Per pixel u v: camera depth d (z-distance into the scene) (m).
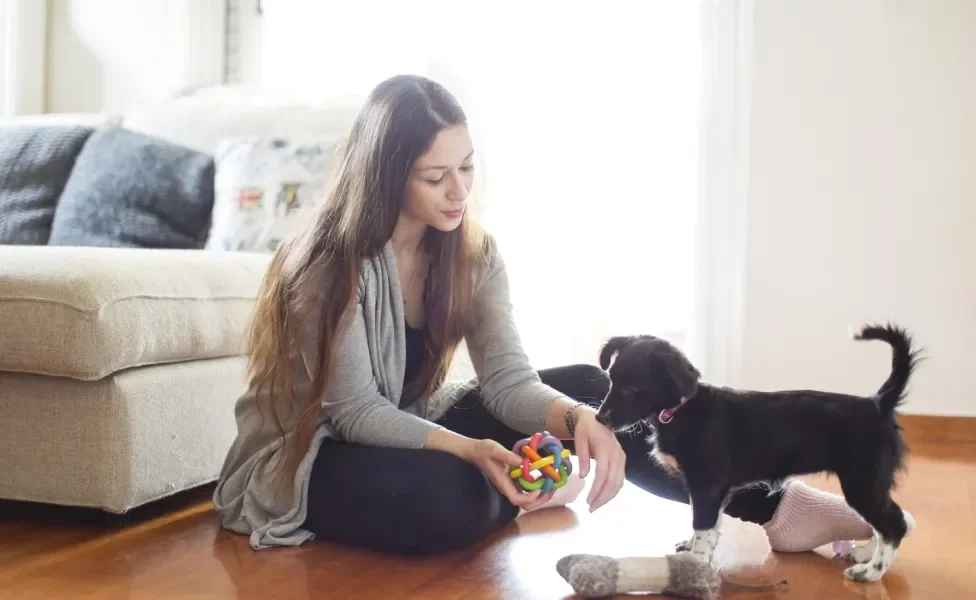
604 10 3.30
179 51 3.72
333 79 3.53
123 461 1.83
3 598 1.47
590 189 3.32
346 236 1.71
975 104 3.07
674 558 1.49
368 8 3.45
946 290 3.11
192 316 1.96
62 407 1.83
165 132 2.93
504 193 3.34
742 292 3.21
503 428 1.93
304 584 1.53
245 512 1.82
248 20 3.79
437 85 1.72
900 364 1.51
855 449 1.50
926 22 3.09
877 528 1.54
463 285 1.85
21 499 1.87
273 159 2.62
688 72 3.30
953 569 1.65
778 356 3.24
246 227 2.54
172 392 1.95
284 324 1.73
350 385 1.72
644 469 1.79
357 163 1.72
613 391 1.51
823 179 3.19
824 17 3.16
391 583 1.54
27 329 1.76
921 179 3.12
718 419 1.51
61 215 2.73
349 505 1.69
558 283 3.34
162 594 1.49
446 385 2.00
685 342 3.40
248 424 1.88
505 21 3.30
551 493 1.62
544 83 3.31
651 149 3.35
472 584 1.54
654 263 3.39
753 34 3.20
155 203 2.69
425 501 1.62
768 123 3.22
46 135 2.93
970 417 3.07
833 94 3.17
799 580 1.58
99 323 1.74
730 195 3.18
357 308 1.72
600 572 1.46
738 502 1.72
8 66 3.82
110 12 3.83
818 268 3.21
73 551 1.71
